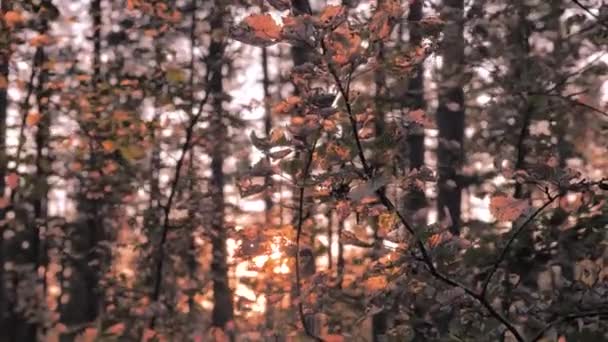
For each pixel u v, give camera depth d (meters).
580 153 3.65
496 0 3.62
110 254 5.11
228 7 4.33
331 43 1.80
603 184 2.07
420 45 2.24
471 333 2.27
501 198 2.11
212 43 4.49
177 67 4.37
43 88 4.29
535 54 3.57
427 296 2.28
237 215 4.25
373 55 1.90
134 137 4.25
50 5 4.24
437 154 4.79
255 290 2.63
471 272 2.46
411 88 4.11
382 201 2.03
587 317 2.21
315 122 1.94
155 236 4.31
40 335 6.44
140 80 4.35
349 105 1.91
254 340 2.85
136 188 4.51
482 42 3.67
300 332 2.56
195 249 4.50
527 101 3.20
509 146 3.63
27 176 4.33
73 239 5.82
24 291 5.84
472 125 4.43
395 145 2.00
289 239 2.34
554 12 3.44
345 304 2.54
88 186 4.66
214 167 4.73
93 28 4.82
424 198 2.59
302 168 2.03
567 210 2.49
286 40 1.81
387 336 2.41
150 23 4.44
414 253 2.04
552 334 2.39
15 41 4.15
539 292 2.47
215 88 4.52
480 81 3.78
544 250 2.49
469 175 4.37
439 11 3.53
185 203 4.37
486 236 2.65
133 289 4.28
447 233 2.05
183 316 4.05
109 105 4.31
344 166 2.00
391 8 1.93
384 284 2.27
